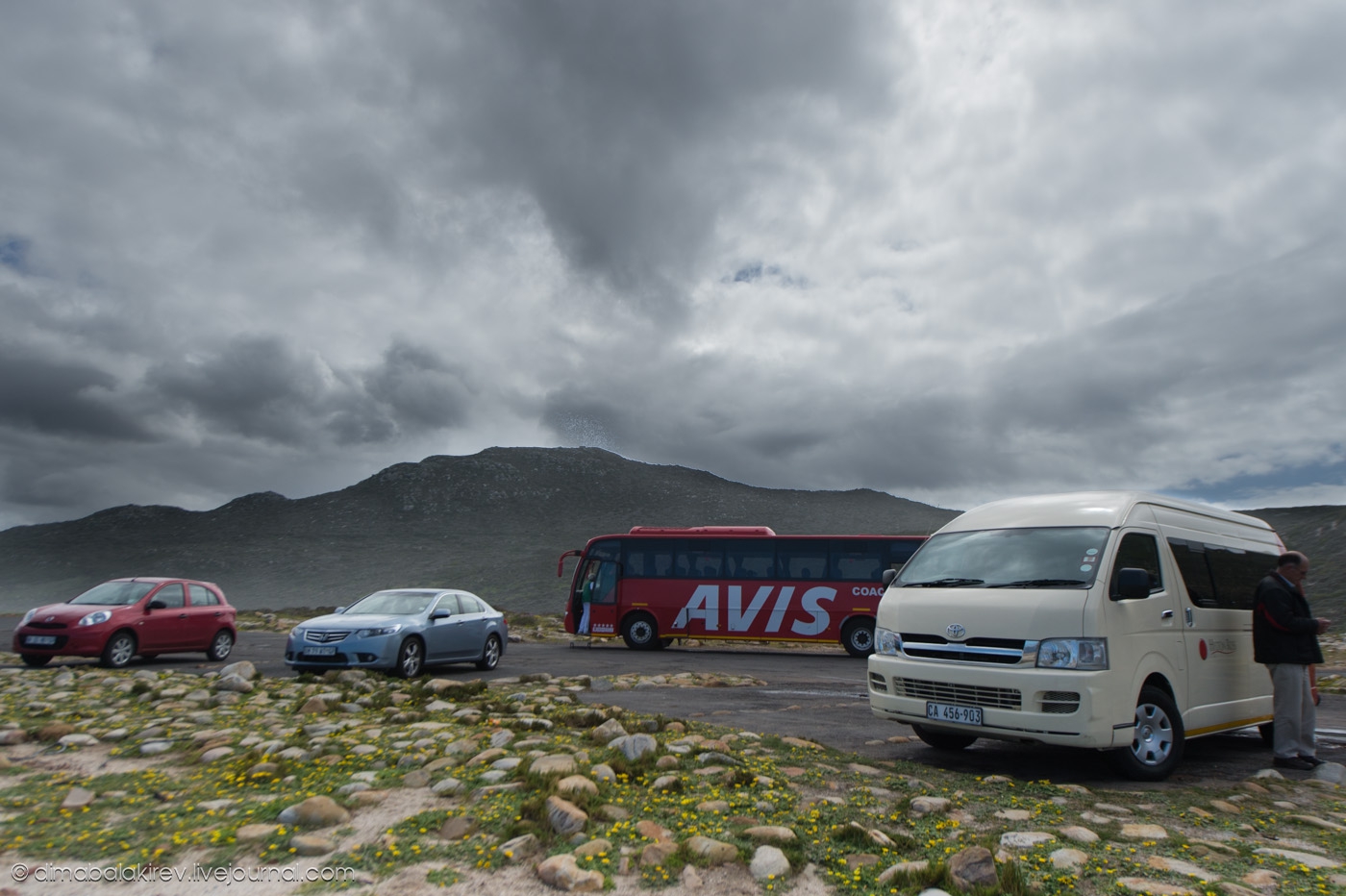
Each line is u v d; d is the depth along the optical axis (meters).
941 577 7.93
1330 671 19.03
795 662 21.58
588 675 16.38
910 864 4.29
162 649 16.12
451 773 6.15
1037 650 6.81
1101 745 6.54
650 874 4.27
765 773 6.50
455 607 15.99
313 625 13.95
